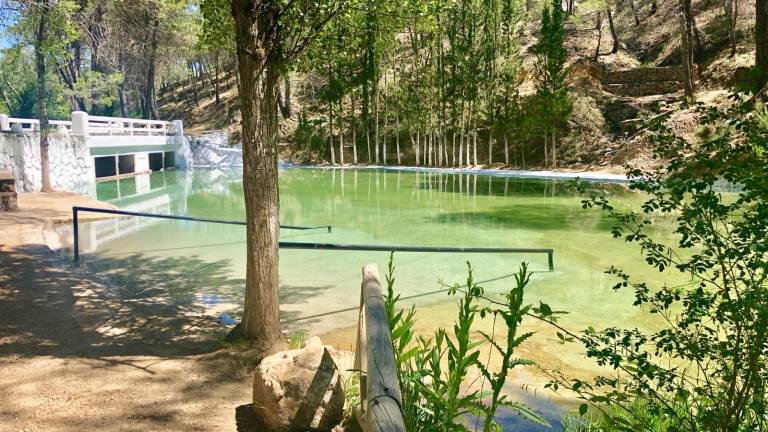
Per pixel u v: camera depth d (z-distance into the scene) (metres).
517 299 2.14
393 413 1.72
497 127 30.39
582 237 10.66
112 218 12.46
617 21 38.19
